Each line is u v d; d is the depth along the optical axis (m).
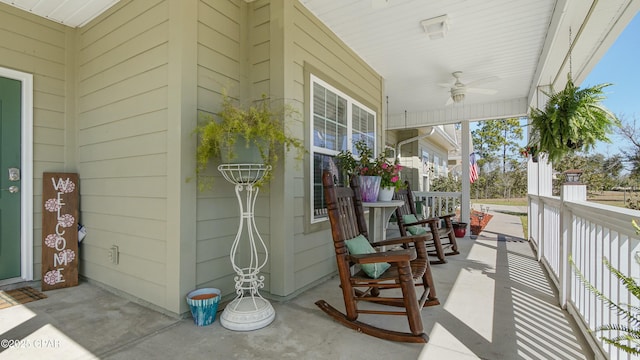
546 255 3.89
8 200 3.01
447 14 3.12
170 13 2.42
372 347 1.96
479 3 2.93
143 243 2.62
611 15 2.69
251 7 2.96
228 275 2.72
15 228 3.05
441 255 4.07
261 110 2.52
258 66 2.90
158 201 2.49
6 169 3.00
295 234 2.87
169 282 2.39
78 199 3.29
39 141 3.17
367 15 3.17
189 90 2.39
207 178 2.54
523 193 16.28
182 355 1.87
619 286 1.60
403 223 4.24
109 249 2.96
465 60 4.21
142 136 2.63
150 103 2.57
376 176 3.52
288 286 2.76
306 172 3.04
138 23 2.68
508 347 1.96
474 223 7.94
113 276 2.92
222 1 2.72
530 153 4.23
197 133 2.42
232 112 2.32
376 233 4.54
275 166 2.76
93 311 2.49
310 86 3.09
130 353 1.88
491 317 2.40
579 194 2.56
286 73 2.77
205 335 2.11
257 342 2.02
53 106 3.26
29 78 3.11
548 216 3.75
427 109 6.76
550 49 3.35
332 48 3.52
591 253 2.09
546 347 1.96
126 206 2.79
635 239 1.47
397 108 6.69
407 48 3.90
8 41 2.98
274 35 2.80
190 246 2.39
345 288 2.27
